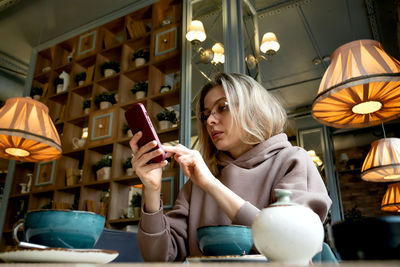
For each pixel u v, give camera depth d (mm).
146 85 3291
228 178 991
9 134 2266
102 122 3340
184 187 1143
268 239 415
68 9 3781
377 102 2168
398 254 312
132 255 1535
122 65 3439
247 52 2924
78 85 3812
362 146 6777
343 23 3873
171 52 3154
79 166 3758
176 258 975
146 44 3553
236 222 680
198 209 1024
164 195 2709
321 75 4852
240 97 1024
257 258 488
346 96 2119
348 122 2457
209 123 1050
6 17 3891
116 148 3150
